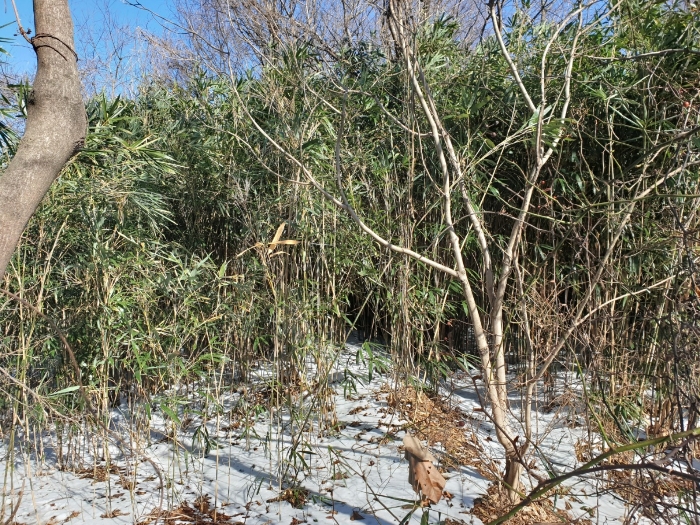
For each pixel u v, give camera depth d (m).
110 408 4.20
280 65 3.93
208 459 3.59
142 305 3.64
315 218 3.91
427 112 2.75
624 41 3.72
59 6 1.79
